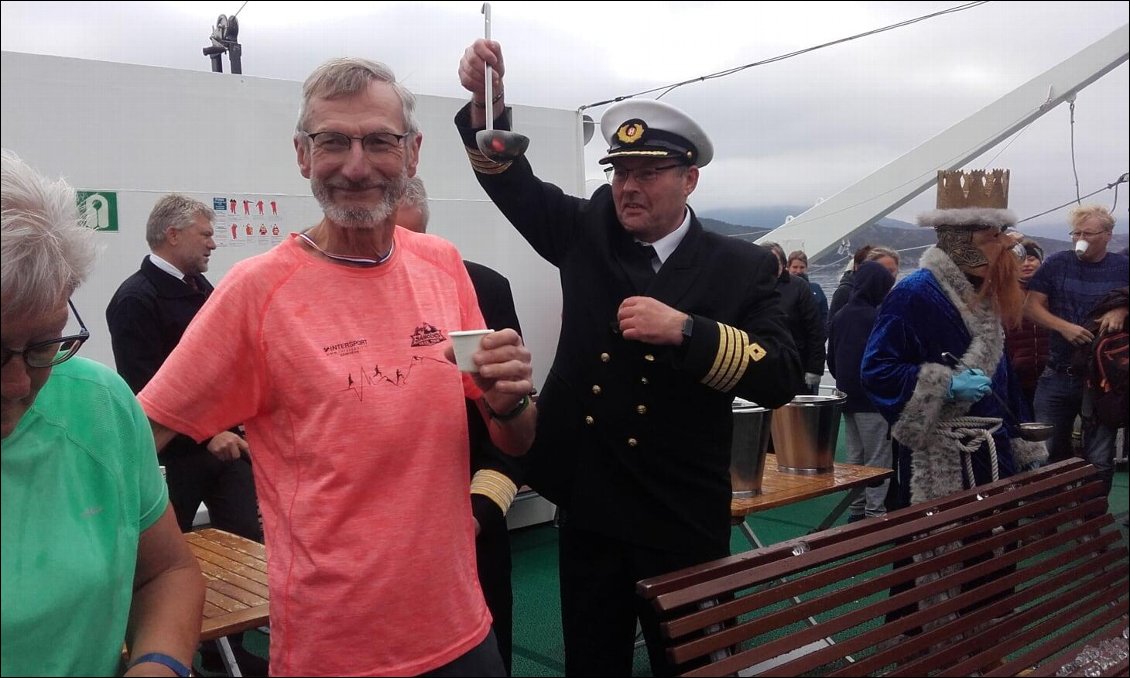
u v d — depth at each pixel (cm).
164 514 142
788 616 183
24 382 110
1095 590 261
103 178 370
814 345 512
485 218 471
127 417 131
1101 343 455
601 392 205
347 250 149
